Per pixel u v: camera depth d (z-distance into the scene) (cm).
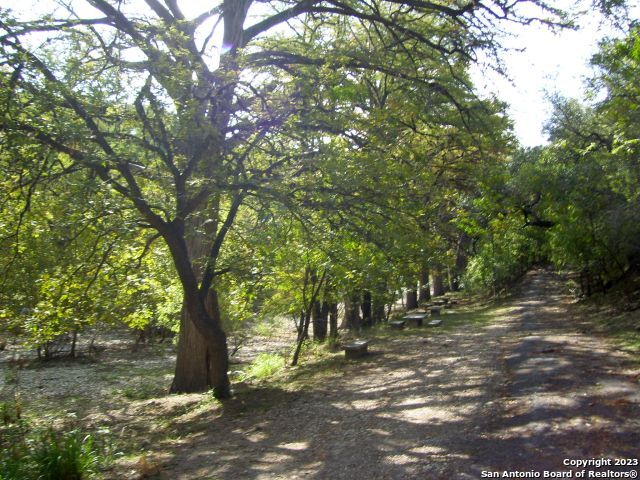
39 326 1338
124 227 931
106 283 1262
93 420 1145
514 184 1544
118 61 947
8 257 1246
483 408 773
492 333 1627
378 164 1078
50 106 855
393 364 1280
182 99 977
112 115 958
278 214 1048
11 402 1605
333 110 1140
